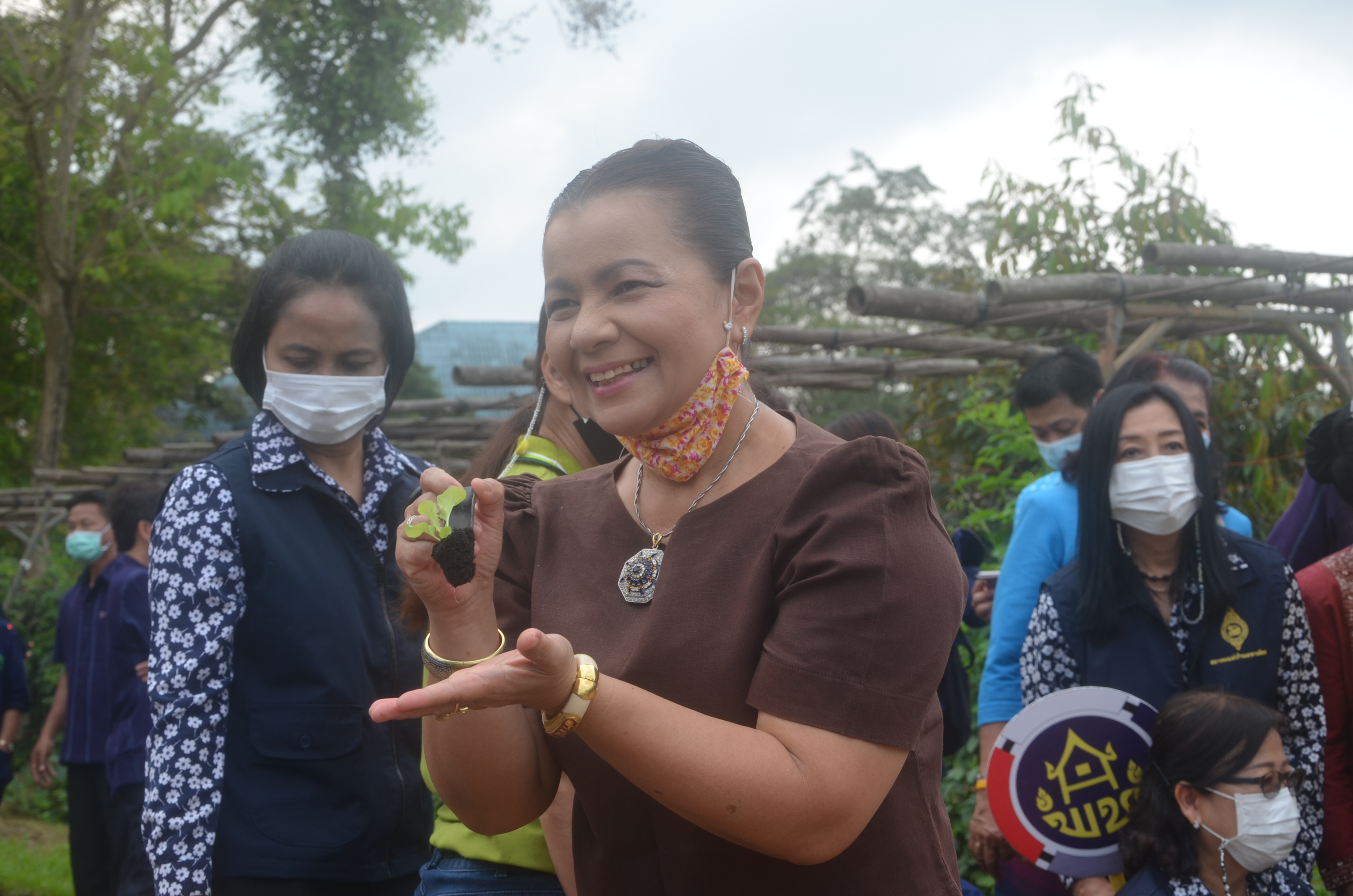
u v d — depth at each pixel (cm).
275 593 234
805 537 125
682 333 130
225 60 1448
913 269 3053
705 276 132
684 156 135
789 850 116
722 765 112
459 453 1053
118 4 1348
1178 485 262
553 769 148
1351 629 278
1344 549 297
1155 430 267
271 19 1517
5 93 1368
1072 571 280
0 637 610
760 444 138
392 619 248
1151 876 248
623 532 141
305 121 1611
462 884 203
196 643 224
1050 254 789
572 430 232
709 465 138
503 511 129
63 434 1722
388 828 238
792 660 119
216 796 220
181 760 218
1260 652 264
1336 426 312
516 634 148
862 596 120
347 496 252
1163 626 268
